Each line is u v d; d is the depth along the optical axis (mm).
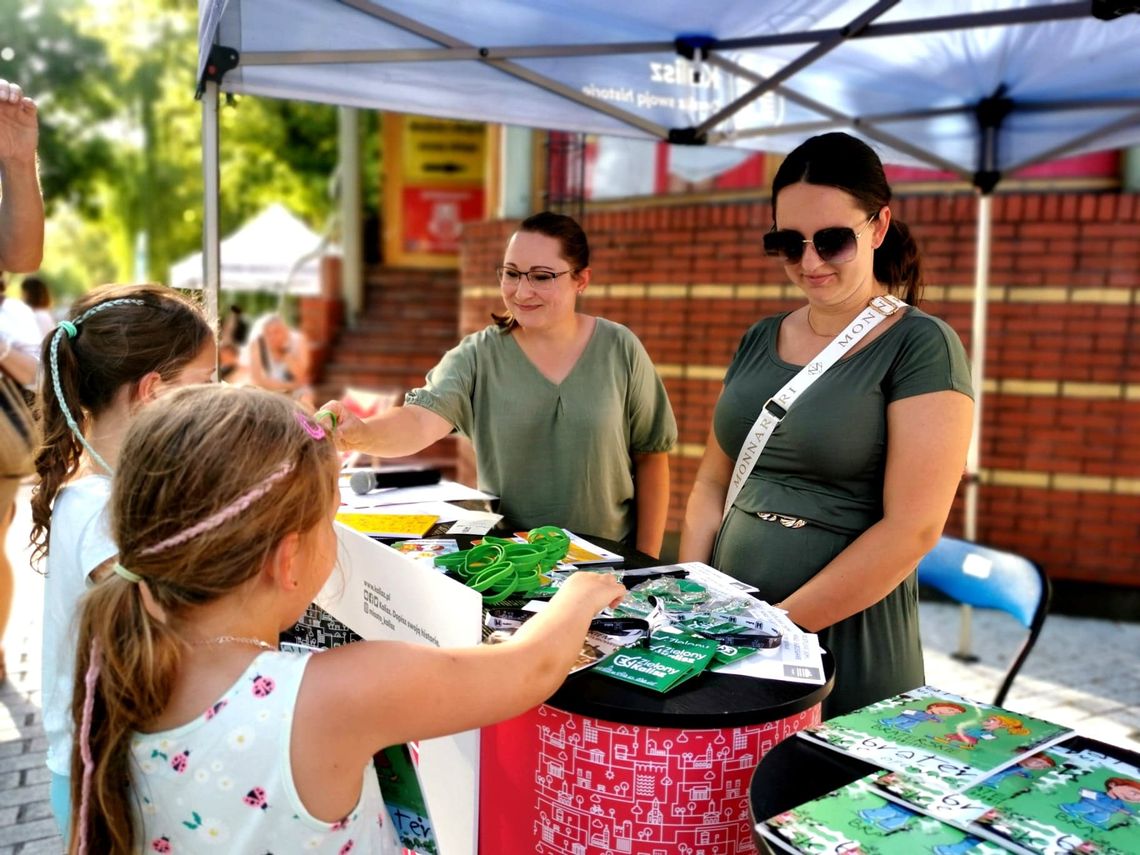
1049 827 1021
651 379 2566
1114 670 4230
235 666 1071
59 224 23734
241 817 1048
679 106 3207
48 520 1523
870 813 1060
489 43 2781
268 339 8750
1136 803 1076
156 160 16062
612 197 6133
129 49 15719
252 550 1032
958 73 3180
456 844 1544
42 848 2748
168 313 1524
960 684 4035
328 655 1086
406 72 2762
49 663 1438
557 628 1254
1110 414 4859
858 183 1777
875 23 2662
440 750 1576
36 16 15328
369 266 11281
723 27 2799
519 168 6438
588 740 1357
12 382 3389
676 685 1371
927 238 5070
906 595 1917
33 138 2057
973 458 4430
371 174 14086
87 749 1062
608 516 2510
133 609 1054
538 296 2338
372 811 1137
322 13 2516
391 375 9758
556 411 2400
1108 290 4785
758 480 1967
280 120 15984
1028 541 5082
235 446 1027
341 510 2137
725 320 5543
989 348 5043
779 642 1525
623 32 2816
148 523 1021
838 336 1855
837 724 1303
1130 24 2668
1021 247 4922
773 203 1904
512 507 2453
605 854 1378
